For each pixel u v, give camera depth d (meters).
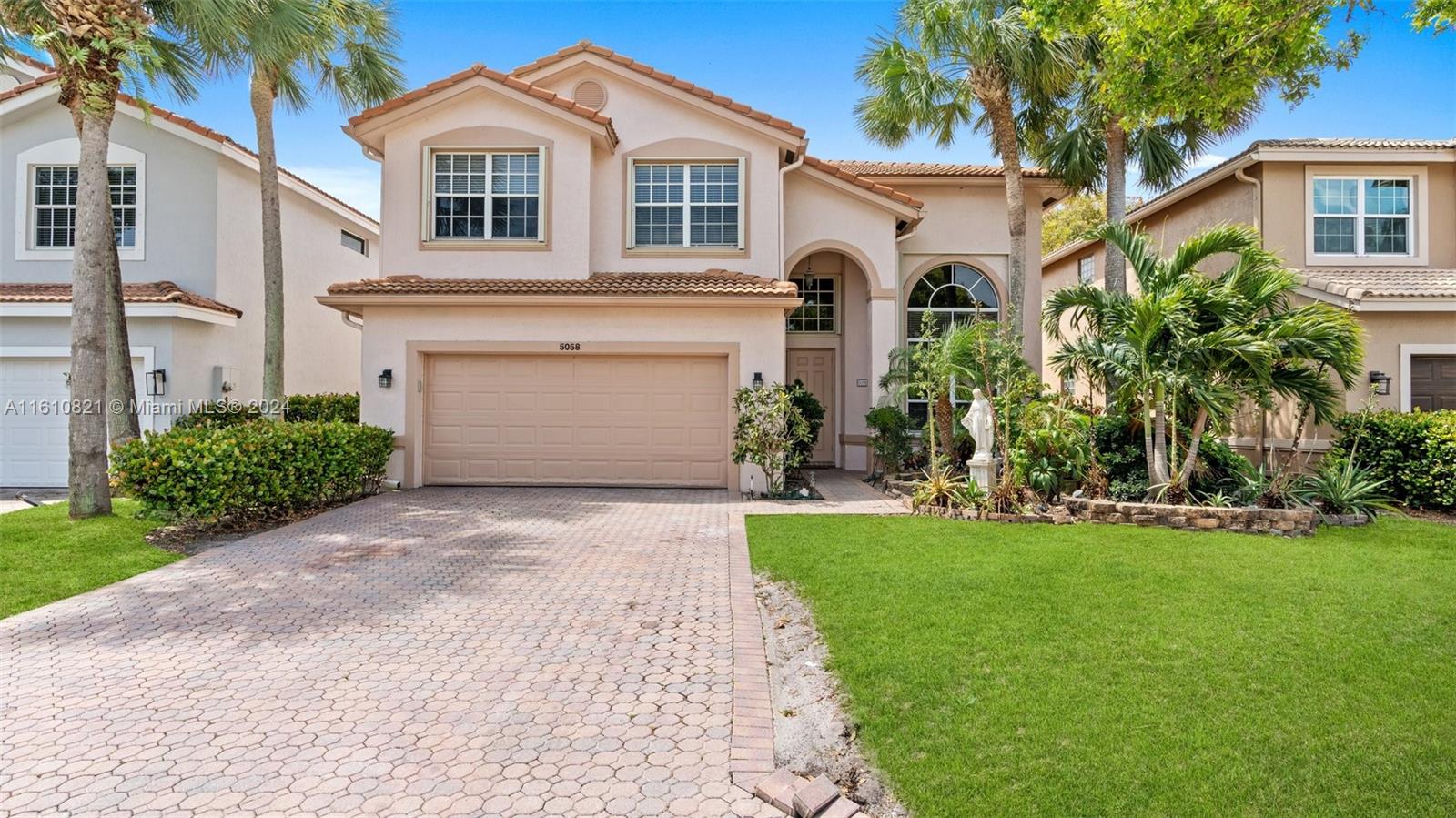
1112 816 3.22
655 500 11.95
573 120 13.59
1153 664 4.73
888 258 15.97
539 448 13.30
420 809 3.35
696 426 13.31
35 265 14.99
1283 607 5.84
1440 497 10.48
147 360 14.03
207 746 3.89
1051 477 10.27
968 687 4.44
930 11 13.56
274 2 11.00
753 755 3.85
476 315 13.07
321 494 10.85
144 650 5.25
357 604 6.33
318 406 17.28
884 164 18.34
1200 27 7.46
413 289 12.65
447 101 13.67
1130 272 19.34
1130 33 7.50
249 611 6.14
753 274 14.42
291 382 18.14
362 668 4.94
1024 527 9.27
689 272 14.39
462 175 13.93
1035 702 4.24
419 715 4.26
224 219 15.59
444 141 13.77
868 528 9.30
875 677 4.61
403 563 7.74
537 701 4.46
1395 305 12.13
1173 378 9.32
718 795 3.50
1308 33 7.18
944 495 10.55
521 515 10.52
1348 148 14.49
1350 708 4.14
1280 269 9.99
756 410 12.49
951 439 12.80
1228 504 9.64
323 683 4.69
